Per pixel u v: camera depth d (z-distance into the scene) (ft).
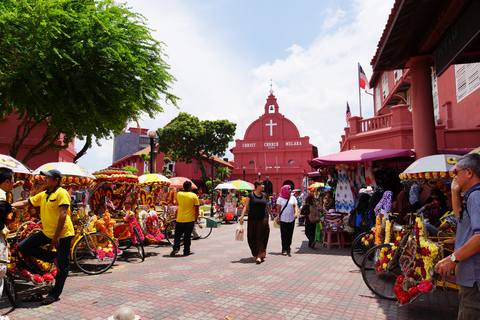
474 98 36.37
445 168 17.21
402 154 27.66
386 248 14.71
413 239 12.78
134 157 146.92
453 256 7.40
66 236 14.17
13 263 14.48
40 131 50.72
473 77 36.58
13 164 16.69
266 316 12.01
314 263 21.88
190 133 128.16
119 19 28.66
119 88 29.17
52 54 24.80
